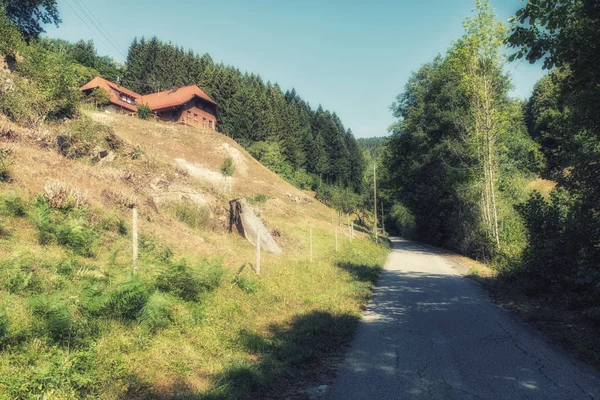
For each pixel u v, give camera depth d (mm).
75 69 24391
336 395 4723
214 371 5340
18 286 6199
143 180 18750
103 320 5828
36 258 7656
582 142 9352
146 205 16188
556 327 7688
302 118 123062
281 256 18359
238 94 88938
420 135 37281
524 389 4812
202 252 13508
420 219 44906
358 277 15359
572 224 8953
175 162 42125
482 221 26344
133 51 108062
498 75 25141
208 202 21312
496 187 27109
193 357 5617
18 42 22547
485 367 5625
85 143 18656
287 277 12688
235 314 7945
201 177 41562
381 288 13523
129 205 14859
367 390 4848
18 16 34688
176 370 5152
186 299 7918
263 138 83250
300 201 49531
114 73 95062
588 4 6668
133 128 47375
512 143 34469
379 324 8359
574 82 7895
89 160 17750
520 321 8594
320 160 104188
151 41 111375
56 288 6625
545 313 8828
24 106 17609
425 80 44125
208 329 6727
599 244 8695
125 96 64812
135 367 4926
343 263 18781
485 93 24672
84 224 10406
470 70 25781
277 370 5523
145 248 11023
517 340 7047
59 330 5004
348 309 9648
